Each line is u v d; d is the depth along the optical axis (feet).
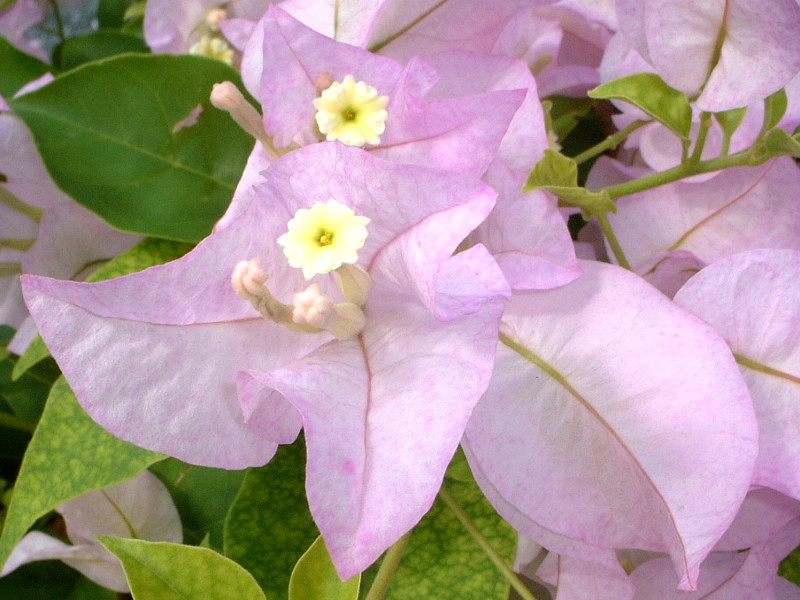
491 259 0.34
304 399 0.32
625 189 0.43
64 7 0.79
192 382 0.35
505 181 0.39
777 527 0.43
